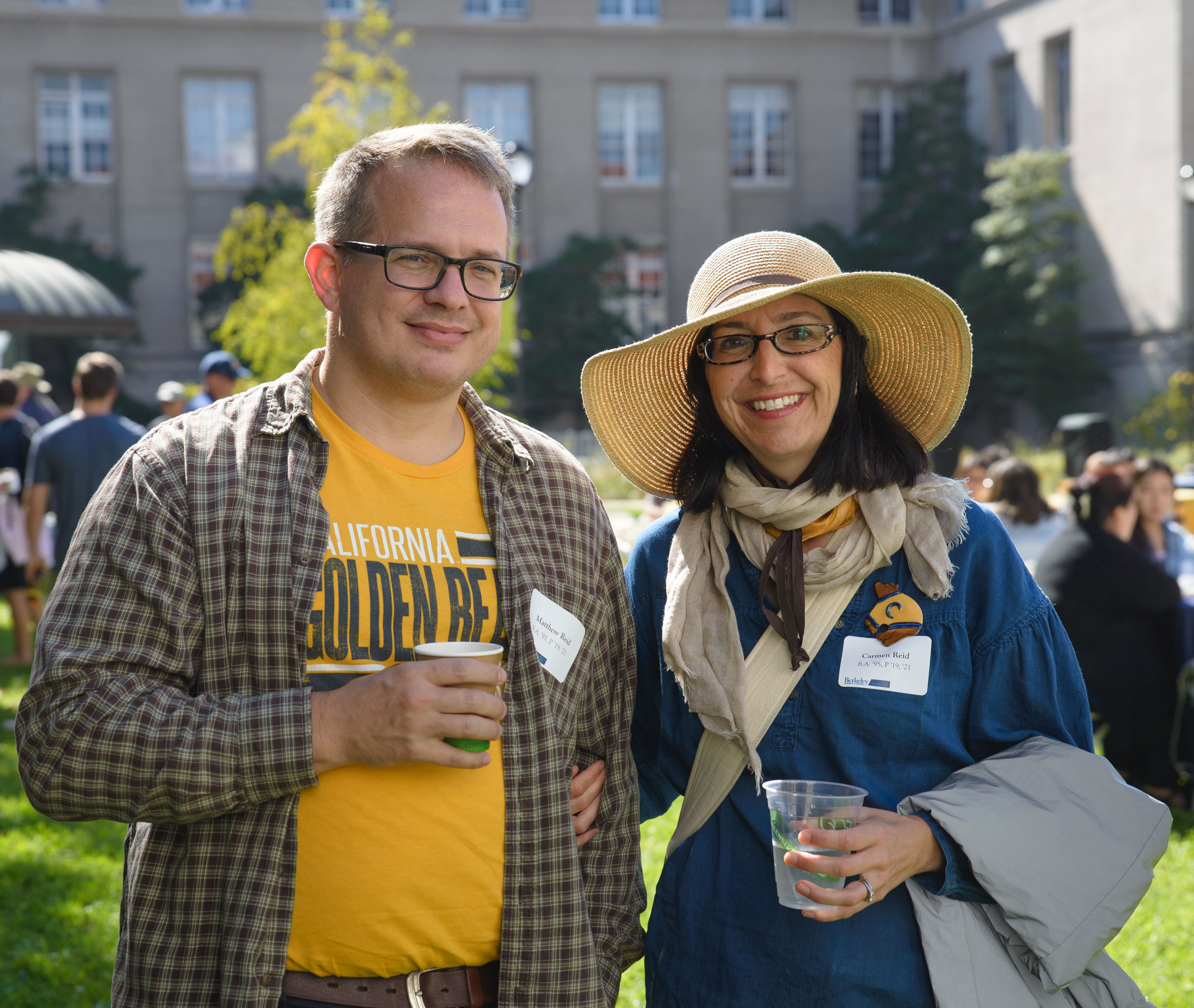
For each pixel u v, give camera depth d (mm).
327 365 1733
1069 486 5195
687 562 1861
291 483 1607
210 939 1532
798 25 31875
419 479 1703
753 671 1770
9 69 29125
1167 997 3139
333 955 1555
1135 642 4969
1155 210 26391
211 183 30156
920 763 1717
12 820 4578
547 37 30859
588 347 30266
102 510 1572
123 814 1472
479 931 1612
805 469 1817
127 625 1520
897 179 30953
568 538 1819
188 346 30219
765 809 1757
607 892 1884
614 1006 1848
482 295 1657
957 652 1723
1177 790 4973
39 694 1494
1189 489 7453
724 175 31688
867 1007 1665
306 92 30172
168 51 29703
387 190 1635
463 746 1487
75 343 29125
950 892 1622
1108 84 27484
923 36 32531
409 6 30297
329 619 1586
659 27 31203
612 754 1907
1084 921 1611
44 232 29484
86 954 3404
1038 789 1655
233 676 1552
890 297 1763
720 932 1764
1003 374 28047
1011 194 27875
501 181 1716
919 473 1788
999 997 1640
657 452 2049
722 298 1805
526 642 1685
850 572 1729
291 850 1534
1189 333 25625
